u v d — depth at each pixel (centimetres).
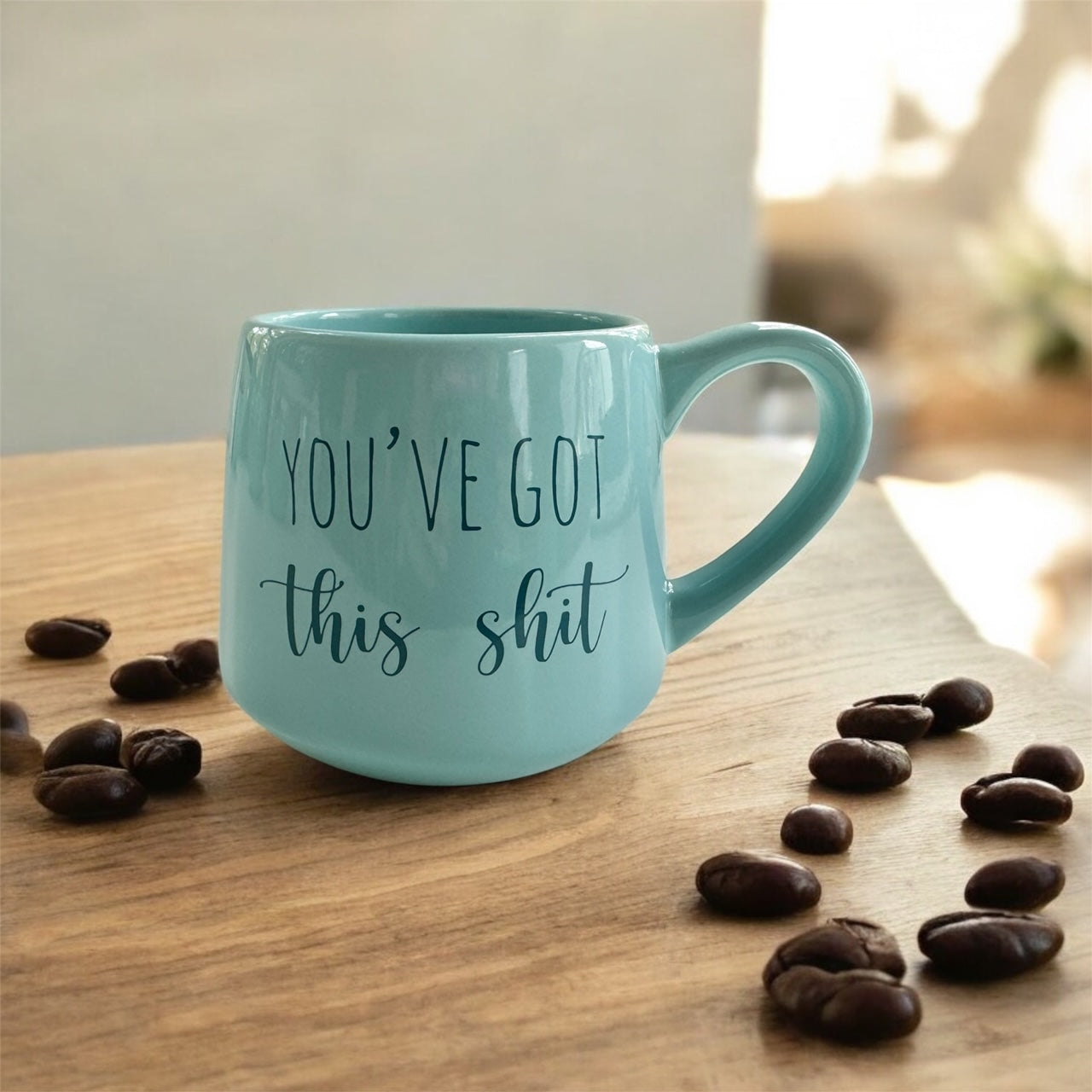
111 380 106
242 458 40
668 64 114
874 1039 32
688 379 41
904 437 201
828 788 41
